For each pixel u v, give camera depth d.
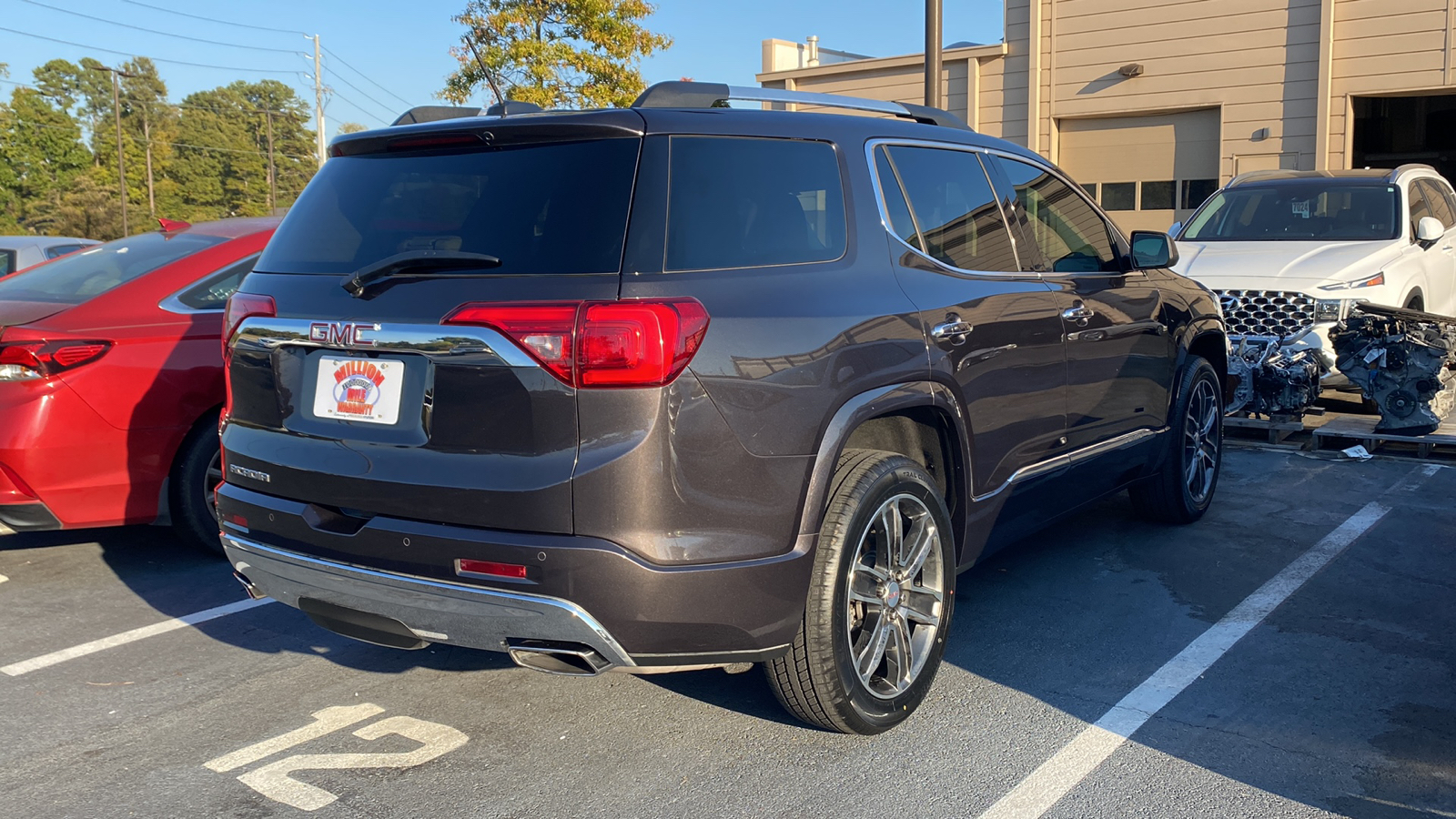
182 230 5.66
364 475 2.89
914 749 3.24
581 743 3.33
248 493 3.21
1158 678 3.71
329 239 3.20
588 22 19.83
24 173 111.75
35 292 5.10
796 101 3.53
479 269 2.83
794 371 2.93
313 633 4.30
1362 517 5.57
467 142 3.10
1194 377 5.30
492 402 2.73
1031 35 18.27
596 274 2.73
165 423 4.90
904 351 3.30
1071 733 3.32
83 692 3.75
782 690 3.16
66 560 5.28
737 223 3.01
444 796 3.02
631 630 2.72
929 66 9.94
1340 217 8.91
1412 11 15.09
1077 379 4.30
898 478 3.25
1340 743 3.23
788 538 2.93
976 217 3.96
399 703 3.64
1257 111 16.47
